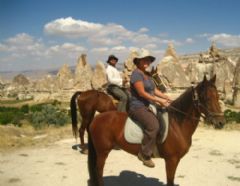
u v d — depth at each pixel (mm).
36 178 8586
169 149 6207
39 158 10750
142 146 6266
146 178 8523
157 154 6406
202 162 10141
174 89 43312
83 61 59688
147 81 6332
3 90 103250
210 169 9383
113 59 11047
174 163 6293
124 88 10789
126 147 6547
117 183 8133
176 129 6258
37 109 32531
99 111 11219
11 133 14812
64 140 13773
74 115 11367
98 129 6785
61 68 65188
